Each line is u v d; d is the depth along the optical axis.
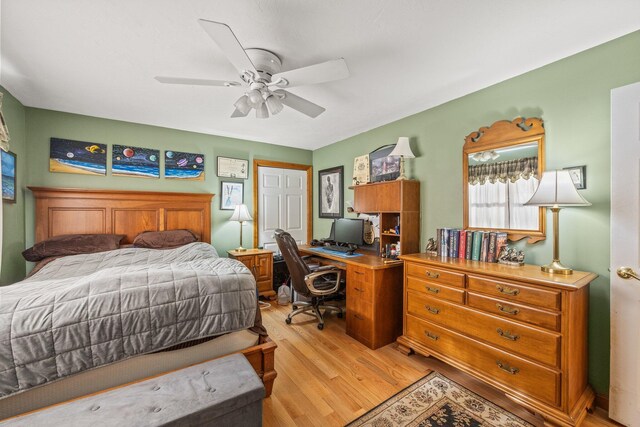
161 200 3.31
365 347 2.43
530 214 2.00
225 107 2.75
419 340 2.21
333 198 4.13
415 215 2.78
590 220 1.73
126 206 3.12
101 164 3.04
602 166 1.68
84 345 1.20
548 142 1.91
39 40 1.65
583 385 1.63
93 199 2.95
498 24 1.50
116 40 1.65
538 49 1.74
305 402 1.71
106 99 2.55
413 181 2.78
